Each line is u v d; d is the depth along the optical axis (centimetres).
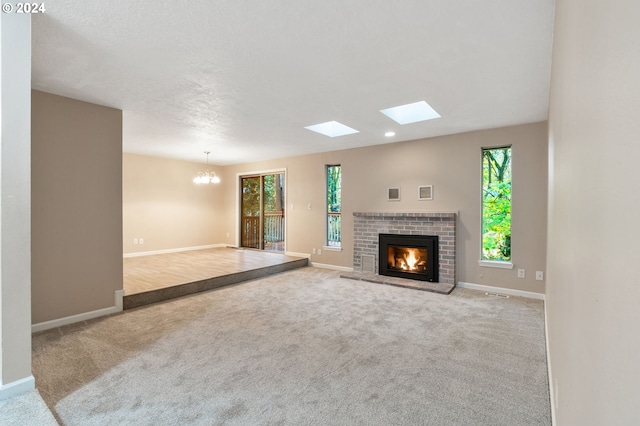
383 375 227
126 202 660
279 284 495
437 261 486
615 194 52
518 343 279
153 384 214
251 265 564
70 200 326
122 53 237
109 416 181
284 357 253
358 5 181
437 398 200
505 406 192
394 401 197
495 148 457
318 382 218
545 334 298
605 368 55
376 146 561
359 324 324
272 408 190
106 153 353
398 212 534
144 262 593
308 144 557
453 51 233
